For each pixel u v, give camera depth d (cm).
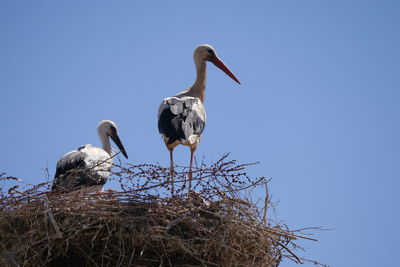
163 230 1157
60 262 1214
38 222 1174
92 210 1184
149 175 1242
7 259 1155
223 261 1195
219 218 1212
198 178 1240
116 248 1177
